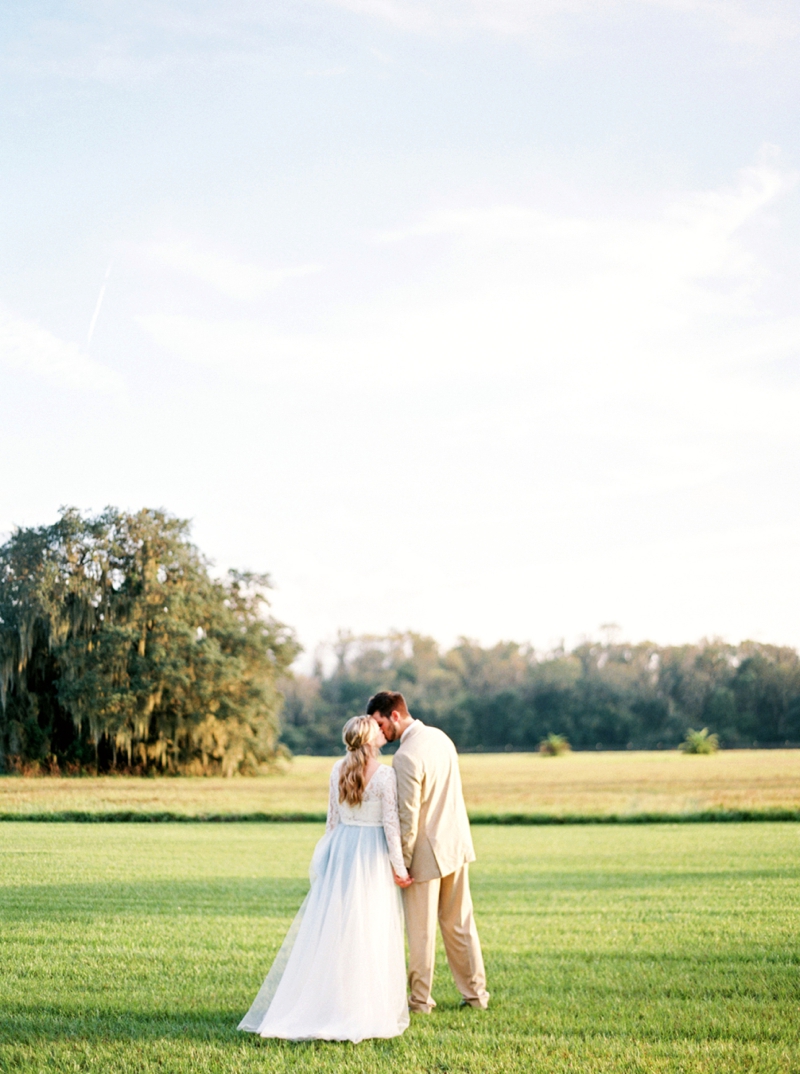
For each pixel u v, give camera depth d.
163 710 43.84
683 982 6.01
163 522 46.66
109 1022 5.09
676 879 11.49
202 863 13.38
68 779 39.41
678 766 50.72
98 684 41.16
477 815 21.98
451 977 6.39
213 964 6.59
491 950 7.16
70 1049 4.59
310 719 95.69
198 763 45.12
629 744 94.00
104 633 42.53
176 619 44.69
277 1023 4.84
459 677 105.44
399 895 5.30
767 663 92.81
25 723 41.91
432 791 5.42
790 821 20.84
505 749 96.56
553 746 75.88
